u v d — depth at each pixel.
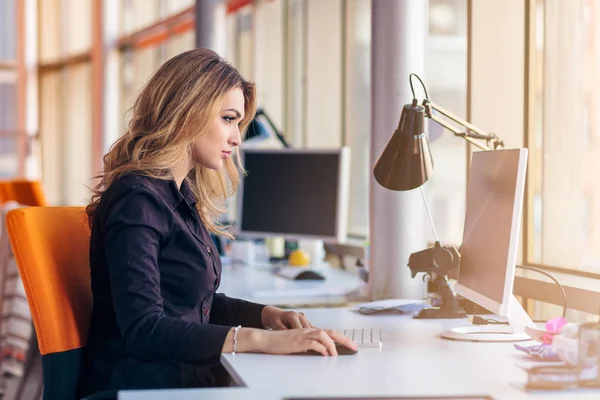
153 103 1.89
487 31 2.83
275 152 3.54
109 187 1.81
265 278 3.23
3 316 3.14
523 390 1.34
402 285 2.68
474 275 1.88
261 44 5.27
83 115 8.98
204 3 5.03
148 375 1.75
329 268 3.56
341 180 3.25
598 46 2.83
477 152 1.98
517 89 2.83
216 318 2.08
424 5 2.70
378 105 2.69
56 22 9.38
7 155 9.65
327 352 1.64
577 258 2.79
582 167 2.82
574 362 1.44
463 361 1.60
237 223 3.69
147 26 7.10
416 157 2.12
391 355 1.65
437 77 3.44
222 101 1.89
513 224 1.64
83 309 1.87
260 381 1.41
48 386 1.82
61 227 1.90
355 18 4.37
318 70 4.71
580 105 2.82
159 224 1.77
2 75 9.66
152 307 1.68
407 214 2.68
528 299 2.60
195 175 2.19
